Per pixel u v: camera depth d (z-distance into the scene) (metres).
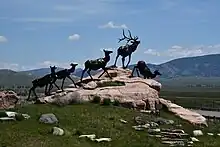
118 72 60.81
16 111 43.41
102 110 46.91
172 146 37.16
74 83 55.75
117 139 37.38
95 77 60.25
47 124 39.06
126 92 53.03
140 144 36.53
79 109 46.53
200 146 38.19
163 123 45.19
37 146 33.09
